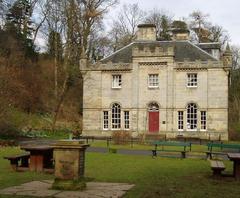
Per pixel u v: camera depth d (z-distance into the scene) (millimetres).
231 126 61500
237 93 82625
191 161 26219
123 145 39750
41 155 19672
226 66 51000
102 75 54719
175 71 52625
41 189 14312
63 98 63125
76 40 62406
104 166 22359
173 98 52531
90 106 54875
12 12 71938
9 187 14742
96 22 64562
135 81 53406
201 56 53094
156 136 51250
